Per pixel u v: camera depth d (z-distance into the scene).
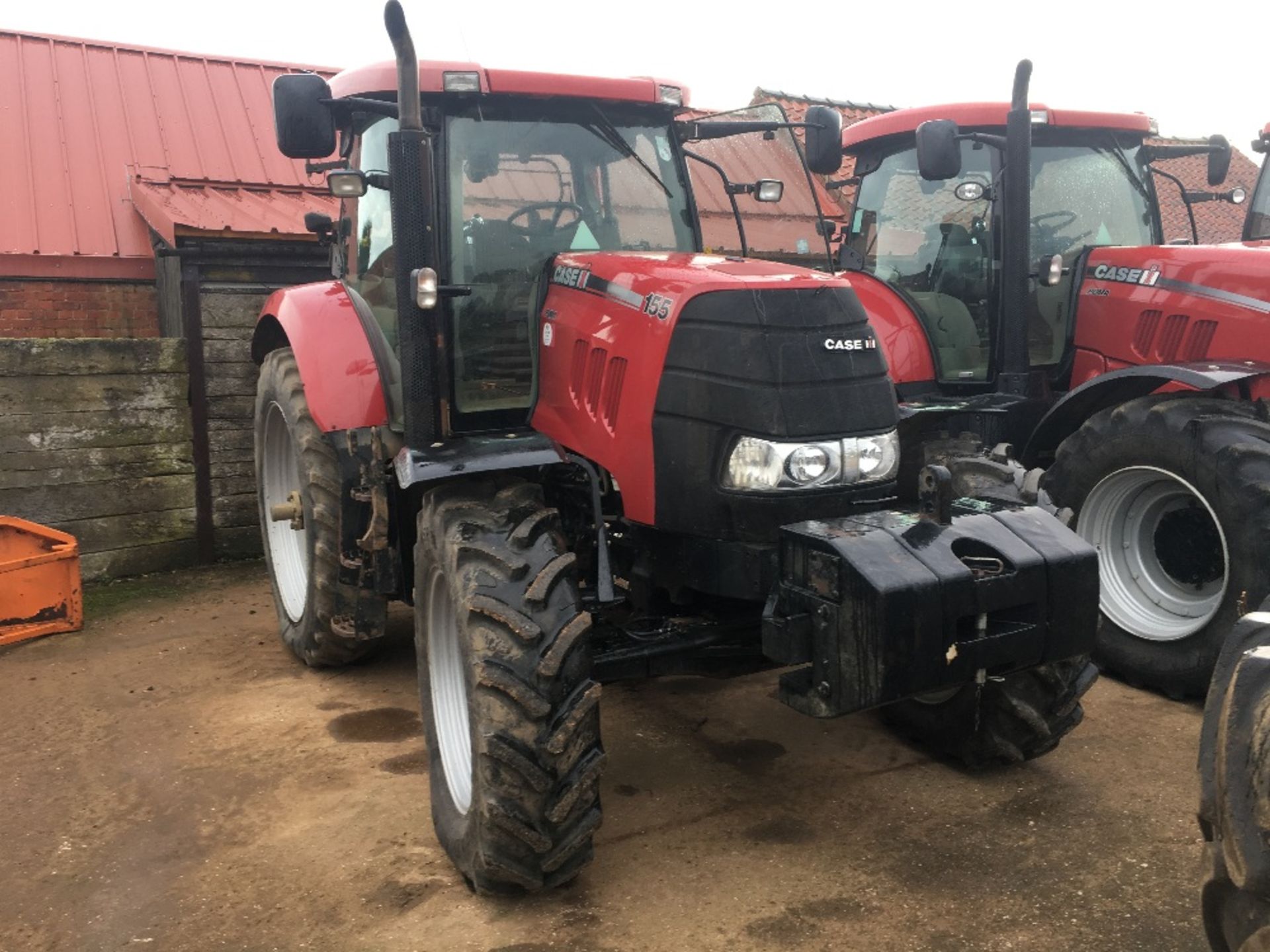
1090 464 4.37
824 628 2.66
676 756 3.72
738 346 2.85
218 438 6.53
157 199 6.96
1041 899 2.76
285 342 5.24
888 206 5.70
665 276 3.04
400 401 3.86
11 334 7.18
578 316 3.27
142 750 3.91
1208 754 1.80
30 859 3.15
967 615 2.63
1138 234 5.48
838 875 2.91
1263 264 4.45
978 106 5.25
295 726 4.11
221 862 3.10
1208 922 1.83
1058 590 2.74
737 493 2.85
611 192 3.74
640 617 3.27
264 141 8.39
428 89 3.44
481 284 3.47
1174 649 4.11
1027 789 3.40
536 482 3.48
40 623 5.24
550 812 2.66
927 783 3.47
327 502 4.31
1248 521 3.79
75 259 7.18
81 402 6.09
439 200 3.46
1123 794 3.35
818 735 3.88
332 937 2.70
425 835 3.22
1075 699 3.37
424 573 3.16
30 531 5.39
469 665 2.73
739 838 3.14
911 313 5.51
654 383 2.97
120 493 6.26
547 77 3.57
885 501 3.03
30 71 8.28
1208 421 3.96
